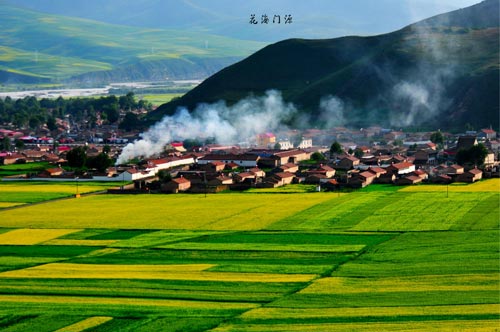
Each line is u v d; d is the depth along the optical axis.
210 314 169.12
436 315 164.62
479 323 159.12
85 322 164.75
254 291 187.00
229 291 187.25
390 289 185.12
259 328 158.88
